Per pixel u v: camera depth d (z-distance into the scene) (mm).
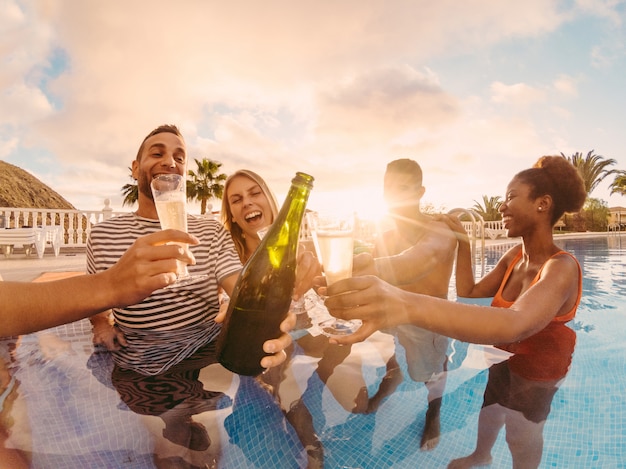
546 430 1049
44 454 885
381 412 1165
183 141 2488
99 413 1090
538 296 1446
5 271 6094
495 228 22125
